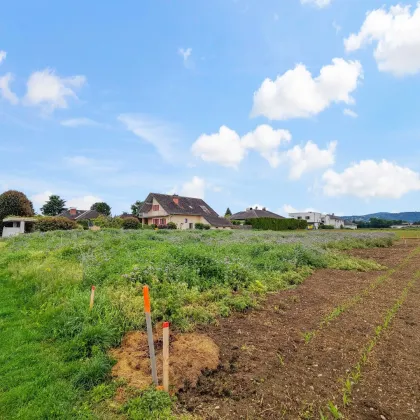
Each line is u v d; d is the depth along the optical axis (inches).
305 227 2375.7
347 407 129.9
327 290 330.0
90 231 944.3
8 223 1513.3
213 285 302.0
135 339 191.0
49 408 135.0
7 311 255.8
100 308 219.1
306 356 174.4
